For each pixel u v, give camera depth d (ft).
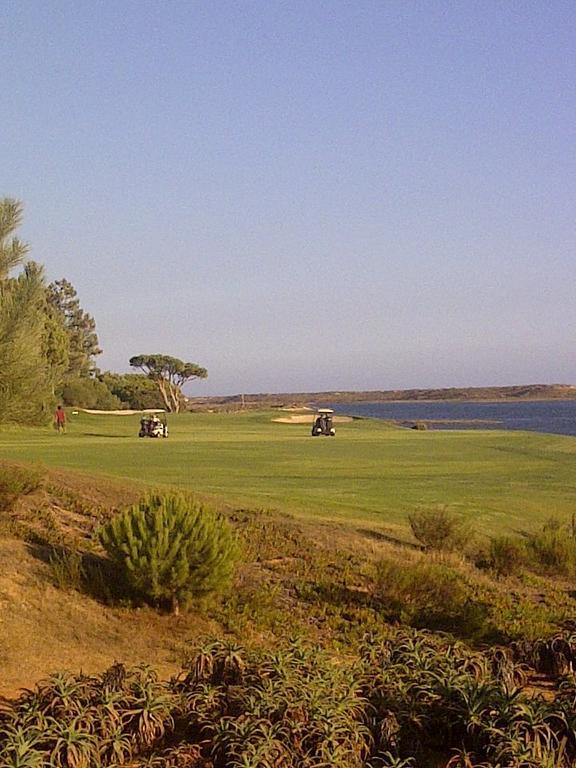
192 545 37.99
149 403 373.81
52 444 133.80
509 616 43.60
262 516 57.52
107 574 39.50
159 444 143.33
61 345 145.79
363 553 52.85
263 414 321.32
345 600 43.50
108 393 311.88
